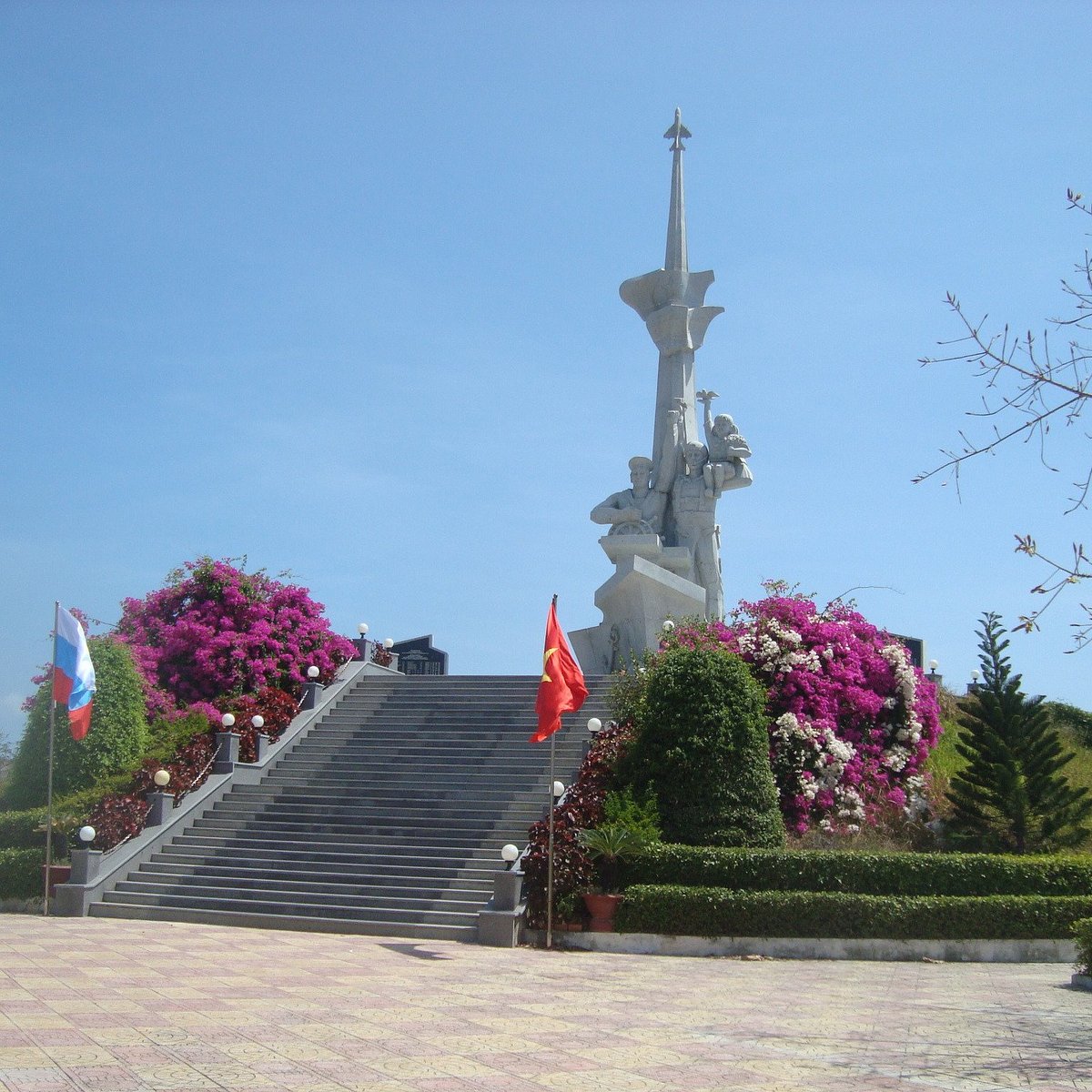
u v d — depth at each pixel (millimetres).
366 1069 9297
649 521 31250
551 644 18656
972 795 23016
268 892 19812
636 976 15289
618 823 18859
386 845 20891
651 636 28781
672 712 20328
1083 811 22797
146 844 21703
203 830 22672
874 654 25859
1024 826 22578
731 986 14602
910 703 25516
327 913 19000
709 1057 10289
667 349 32562
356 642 34406
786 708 24234
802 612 25953
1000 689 23547
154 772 24078
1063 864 18938
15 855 21750
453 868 19781
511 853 18250
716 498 31000
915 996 14156
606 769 21125
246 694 31328
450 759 24422
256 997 12383
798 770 23281
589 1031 11242
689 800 19812
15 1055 9383
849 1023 12195
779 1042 11062
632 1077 9422
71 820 22578
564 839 18703
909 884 18516
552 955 17078
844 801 23500
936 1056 10609
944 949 17750
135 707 26906
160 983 13133
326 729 27594
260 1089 8555
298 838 21906
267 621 33438
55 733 26016
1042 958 17875
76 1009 11391
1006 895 18484
